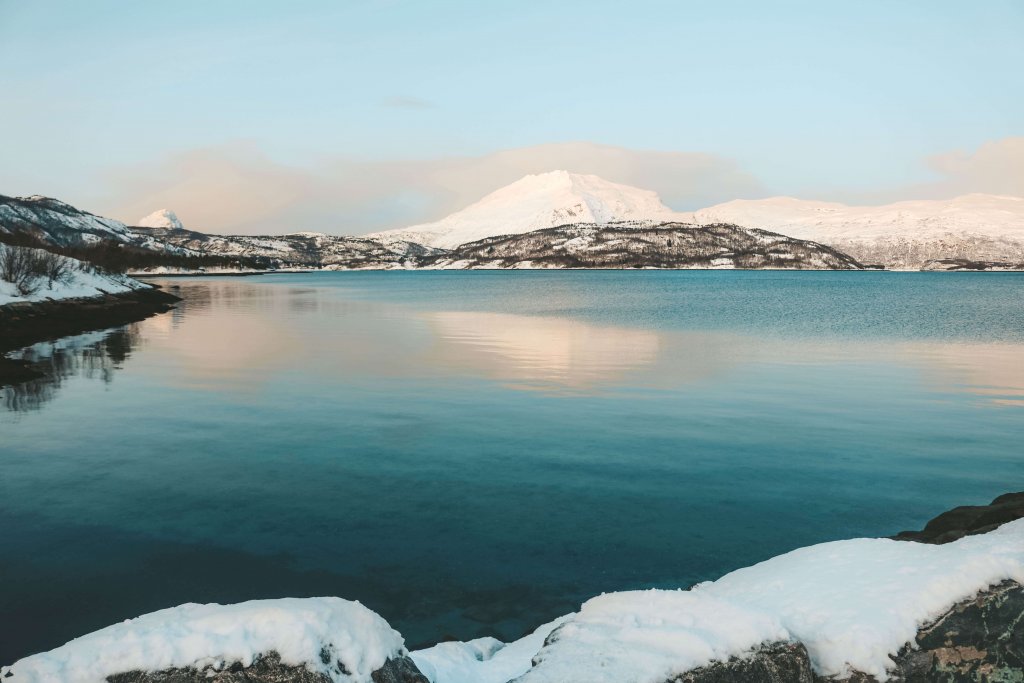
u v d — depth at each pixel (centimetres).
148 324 4978
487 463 1540
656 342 3944
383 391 2406
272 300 8281
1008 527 582
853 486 1379
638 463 1539
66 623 849
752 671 436
